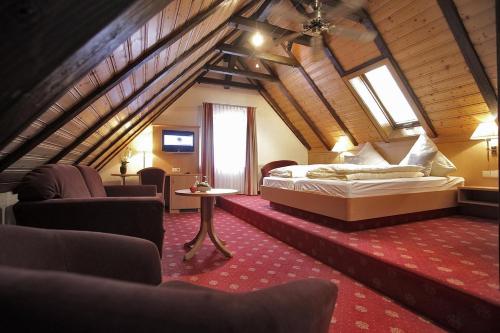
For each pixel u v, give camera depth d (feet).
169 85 11.51
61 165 7.63
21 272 1.61
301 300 1.88
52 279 1.56
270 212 13.11
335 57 15.35
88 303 1.46
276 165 21.72
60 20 1.99
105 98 6.84
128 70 6.08
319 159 23.22
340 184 9.64
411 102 14.28
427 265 6.14
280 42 11.50
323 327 2.16
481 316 4.60
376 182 9.93
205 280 7.14
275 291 1.90
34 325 1.44
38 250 3.11
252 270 7.84
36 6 1.93
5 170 5.78
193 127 18.79
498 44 2.52
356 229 9.47
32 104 2.43
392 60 13.20
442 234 8.97
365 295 6.36
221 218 15.65
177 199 17.03
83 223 6.49
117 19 2.10
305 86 18.72
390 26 12.19
